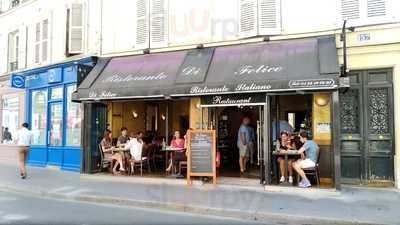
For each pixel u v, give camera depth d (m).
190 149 11.94
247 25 12.80
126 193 10.88
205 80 11.96
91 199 10.52
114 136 16.16
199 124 13.39
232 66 12.05
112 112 16.19
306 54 11.35
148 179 12.98
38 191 11.52
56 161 16.97
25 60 19.72
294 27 12.26
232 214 8.81
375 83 11.60
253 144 15.26
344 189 11.18
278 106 12.98
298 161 11.21
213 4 13.41
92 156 14.85
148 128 17.58
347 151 11.84
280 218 8.38
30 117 18.75
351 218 8.07
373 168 11.56
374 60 11.46
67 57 16.91
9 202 10.26
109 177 13.80
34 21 19.23
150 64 13.88
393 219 7.98
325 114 12.07
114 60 15.08
